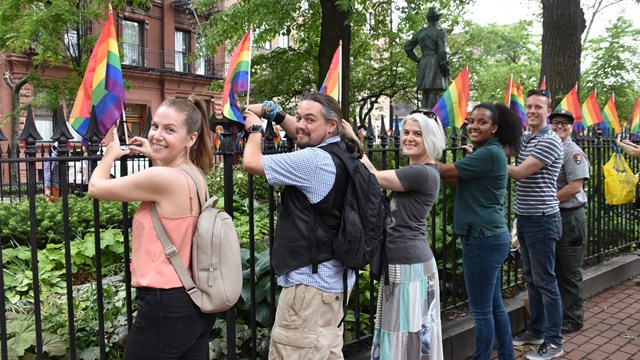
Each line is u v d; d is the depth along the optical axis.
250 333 3.30
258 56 15.68
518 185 4.18
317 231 2.39
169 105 2.20
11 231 5.84
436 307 3.08
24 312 4.13
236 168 9.77
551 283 4.09
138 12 24.97
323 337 2.43
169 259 2.10
